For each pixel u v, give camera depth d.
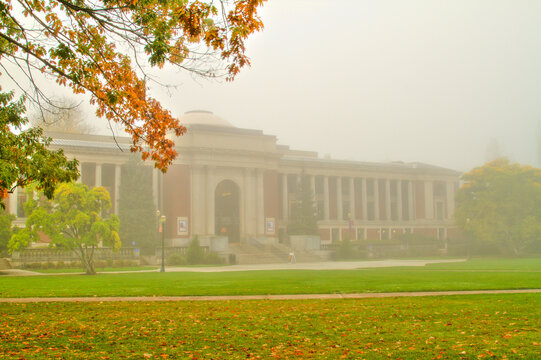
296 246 92.56
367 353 12.64
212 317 18.52
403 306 21.08
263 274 45.25
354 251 92.62
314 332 15.49
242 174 96.56
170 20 16.14
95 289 30.94
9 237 60.12
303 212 101.75
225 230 100.00
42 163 19.27
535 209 98.12
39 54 18.52
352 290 28.69
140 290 29.98
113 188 91.06
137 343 14.04
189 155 92.25
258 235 96.25
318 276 40.81
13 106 19.84
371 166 117.69
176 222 89.81
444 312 19.00
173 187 90.81
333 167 112.94
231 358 12.35
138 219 79.50
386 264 69.44
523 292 26.45
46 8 18.08
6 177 16.91
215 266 70.56
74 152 83.56
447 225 124.06
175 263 74.88
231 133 96.00
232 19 15.41
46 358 12.18
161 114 19.27
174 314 19.42
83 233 51.94
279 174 109.31
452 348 12.89
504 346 12.92
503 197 98.75
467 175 103.81
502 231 98.88
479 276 38.56
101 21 16.25
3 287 32.88
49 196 19.80
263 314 19.20
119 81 18.41
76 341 14.17
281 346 13.60
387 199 120.19
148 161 90.25
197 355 12.63
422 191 123.38
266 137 100.12
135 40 16.81
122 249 72.88
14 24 18.06
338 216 112.19
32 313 20.11
